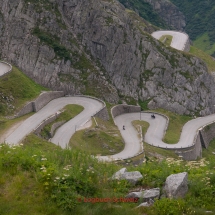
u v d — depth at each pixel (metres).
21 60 75.56
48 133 52.19
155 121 77.31
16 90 60.94
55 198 14.15
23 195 14.41
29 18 78.50
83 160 18.16
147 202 14.67
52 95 70.38
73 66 79.44
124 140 59.09
